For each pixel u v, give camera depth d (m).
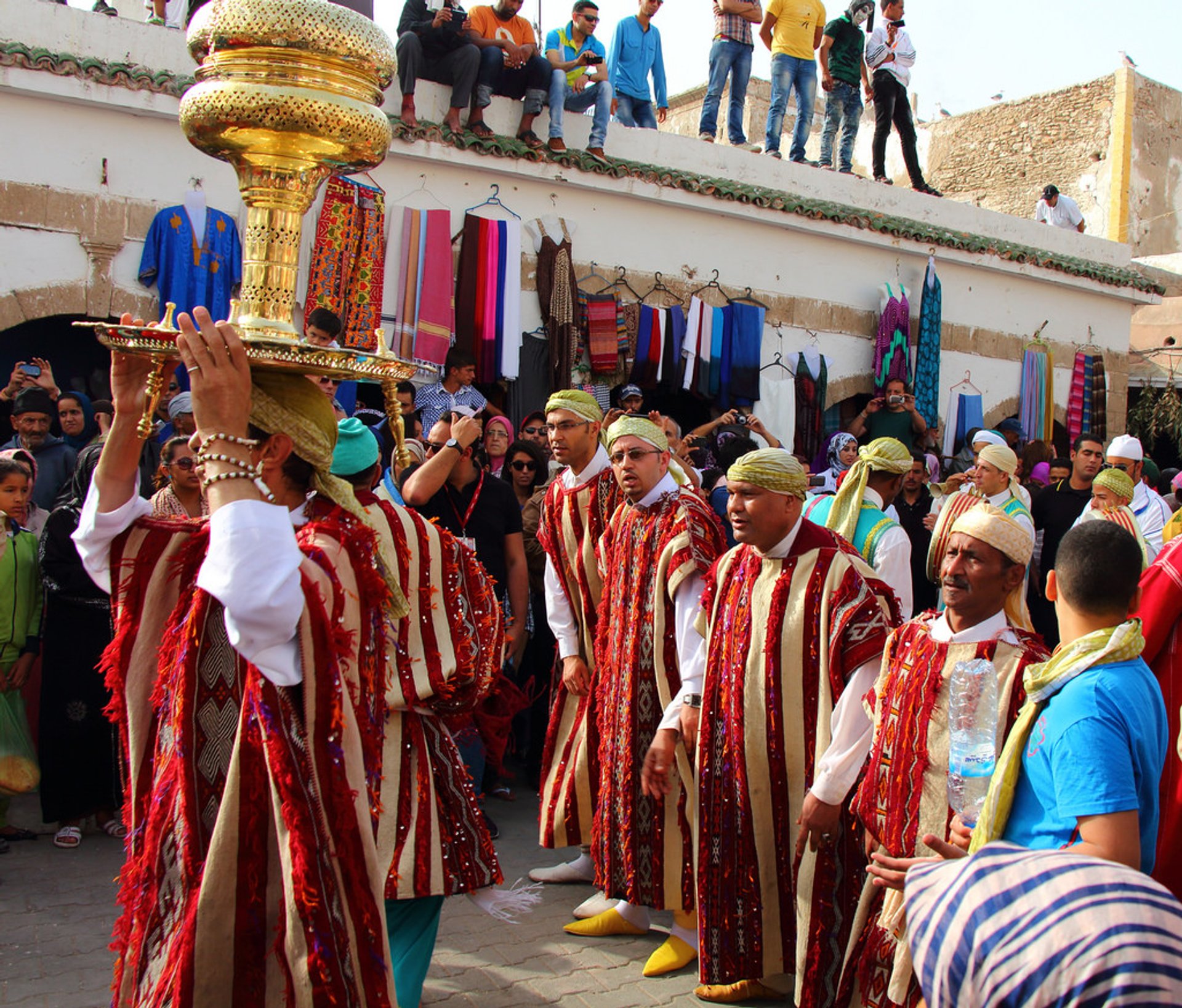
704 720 3.68
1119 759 2.12
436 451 5.33
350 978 1.93
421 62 8.53
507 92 8.98
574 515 4.67
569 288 8.95
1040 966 1.17
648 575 4.13
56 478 6.32
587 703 4.45
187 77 7.51
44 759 4.89
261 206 2.08
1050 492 7.84
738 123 10.95
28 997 3.52
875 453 4.39
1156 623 3.43
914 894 1.37
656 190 9.48
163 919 2.01
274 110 1.96
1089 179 21.12
